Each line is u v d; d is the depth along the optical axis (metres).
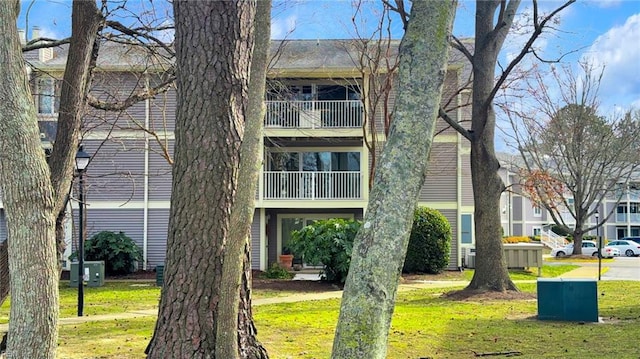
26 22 11.24
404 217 3.22
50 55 21.56
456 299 13.66
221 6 5.99
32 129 4.66
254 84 5.25
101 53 17.45
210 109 5.86
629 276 21.62
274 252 23.11
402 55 3.40
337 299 14.05
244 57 6.14
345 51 22.14
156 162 21.81
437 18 3.36
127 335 9.04
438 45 3.35
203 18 5.94
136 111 21.59
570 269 25.16
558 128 32.12
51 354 4.62
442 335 8.94
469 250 23.67
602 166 33.84
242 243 5.13
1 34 4.57
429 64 3.33
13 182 4.55
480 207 14.55
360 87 21.27
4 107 4.55
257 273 21.05
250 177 5.11
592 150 33.00
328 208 22.50
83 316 11.45
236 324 5.29
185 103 5.89
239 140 5.96
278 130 21.66
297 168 23.27
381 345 3.14
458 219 22.28
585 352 7.61
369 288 3.15
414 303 13.05
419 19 3.38
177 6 6.02
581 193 34.91
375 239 3.19
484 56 14.68
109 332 9.36
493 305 12.55
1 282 7.38
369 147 18.34
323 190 22.06
